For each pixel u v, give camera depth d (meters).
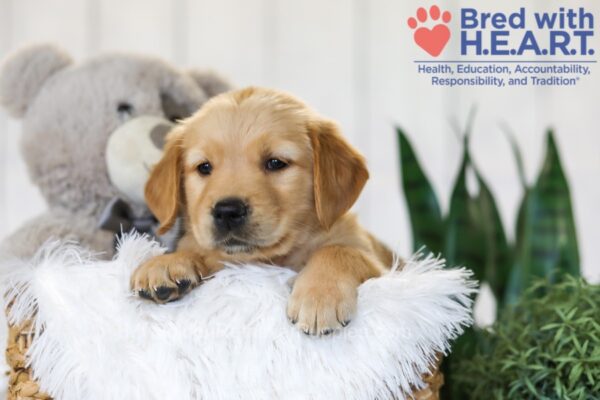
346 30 2.68
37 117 1.67
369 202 2.72
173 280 1.17
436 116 2.69
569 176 2.68
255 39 2.67
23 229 1.58
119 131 1.62
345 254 1.26
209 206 1.29
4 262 1.33
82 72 1.70
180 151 1.43
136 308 1.17
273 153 1.35
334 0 2.67
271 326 1.13
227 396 1.13
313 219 1.40
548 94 2.67
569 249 1.89
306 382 1.13
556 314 1.52
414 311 1.16
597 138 2.66
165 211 1.42
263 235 1.29
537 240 1.91
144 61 1.76
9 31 2.58
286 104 1.43
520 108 2.69
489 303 2.63
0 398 1.38
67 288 1.19
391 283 1.18
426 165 2.70
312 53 2.68
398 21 2.67
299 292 1.15
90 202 1.66
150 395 1.14
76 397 1.16
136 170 1.59
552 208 1.91
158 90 1.74
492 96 2.69
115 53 1.79
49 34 2.60
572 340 1.42
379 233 2.72
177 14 2.63
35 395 1.19
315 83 2.68
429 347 1.19
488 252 1.93
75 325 1.17
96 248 1.59
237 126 1.36
